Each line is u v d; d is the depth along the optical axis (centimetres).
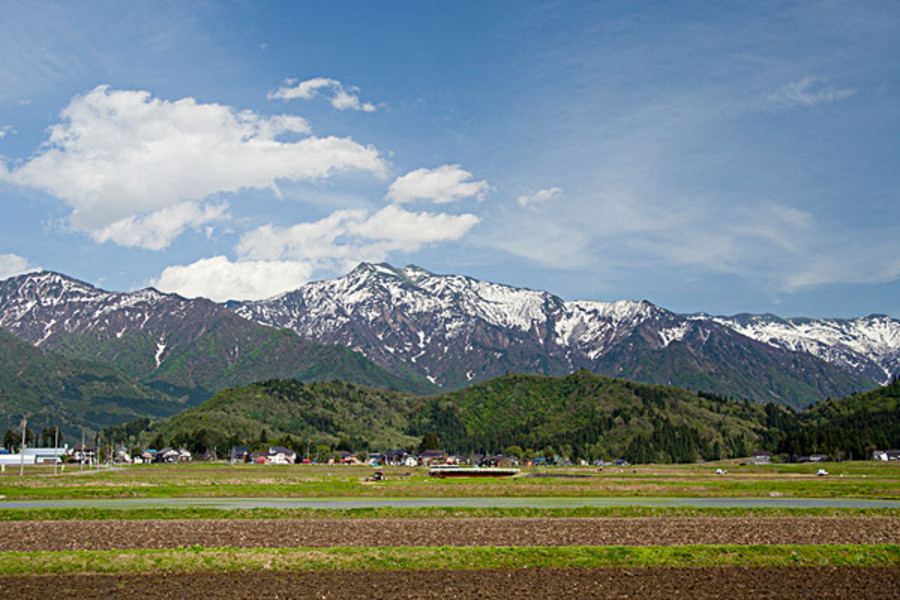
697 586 6500
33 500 12794
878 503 13212
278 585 6388
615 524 9450
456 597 6100
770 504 12825
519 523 9512
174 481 17025
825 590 6438
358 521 9600
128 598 5988
